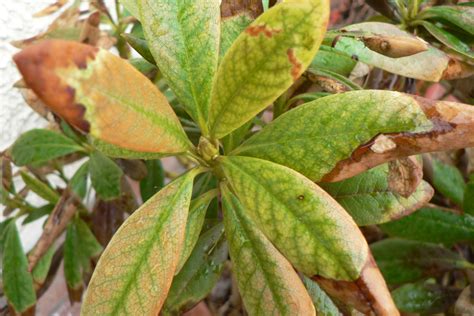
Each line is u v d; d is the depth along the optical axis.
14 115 0.64
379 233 0.52
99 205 0.53
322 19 0.24
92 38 0.47
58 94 0.20
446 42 0.38
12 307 0.52
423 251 0.46
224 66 0.27
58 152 0.52
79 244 0.54
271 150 0.30
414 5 0.42
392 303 0.25
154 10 0.30
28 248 0.76
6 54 0.60
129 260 0.28
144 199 0.50
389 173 0.33
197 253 0.38
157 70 0.41
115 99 0.23
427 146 0.27
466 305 0.43
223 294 0.52
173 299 0.37
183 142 0.28
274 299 0.30
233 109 0.28
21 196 0.57
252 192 0.28
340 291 0.26
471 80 0.42
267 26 0.25
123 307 0.28
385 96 0.28
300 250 0.26
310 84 0.40
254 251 0.31
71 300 0.55
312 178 0.29
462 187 0.45
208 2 0.30
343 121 0.29
